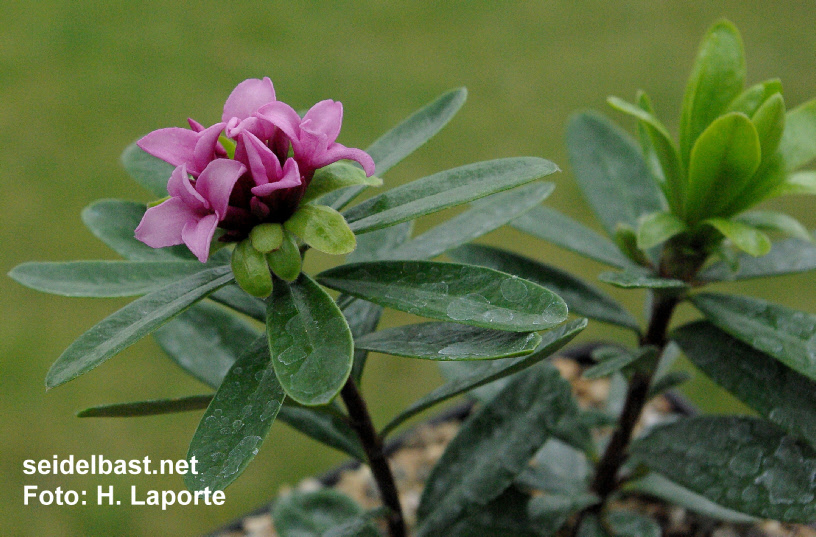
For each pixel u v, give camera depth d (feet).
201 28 3.65
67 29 3.68
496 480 1.32
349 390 1.24
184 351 1.33
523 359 1.15
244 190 1.13
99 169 2.95
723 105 1.24
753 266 1.30
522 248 2.65
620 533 1.41
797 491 1.24
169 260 1.23
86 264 1.21
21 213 2.79
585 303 1.33
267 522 1.70
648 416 1.80
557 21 3.61
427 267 1.15
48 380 1.13
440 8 3.76
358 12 3.75
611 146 1.39
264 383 1.15
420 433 1.88
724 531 1.52
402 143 1.22
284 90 3.22
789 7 3.47
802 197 2.67
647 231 1.25
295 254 1.13
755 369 1.26
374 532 1.26
